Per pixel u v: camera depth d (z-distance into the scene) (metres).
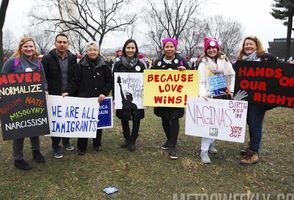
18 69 5.30
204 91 5.88
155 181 5.21
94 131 6.02
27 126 5.37
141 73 6.20
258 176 5.41
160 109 6.22
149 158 6.10
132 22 38.62
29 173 5.44
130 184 5.11
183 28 42.72
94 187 5.02
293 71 5.37
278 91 5.50
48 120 5.49
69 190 4.93
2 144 6.85
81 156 6.14
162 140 7.22
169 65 6.14
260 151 6.60
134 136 6.43
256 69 5.58
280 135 7.79
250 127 5.82
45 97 5.41
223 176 5.39
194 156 6.23
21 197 4.72
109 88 6.16
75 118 5.92
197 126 5.92
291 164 5.96
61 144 6.86
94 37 36.66
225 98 5.97
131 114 6.35
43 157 5.89
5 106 5.21
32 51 5.38
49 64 5.75
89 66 5.96
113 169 5.61
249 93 5.68
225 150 6.63
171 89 6.07
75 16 37.31
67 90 5.90
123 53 6.38
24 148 6.58
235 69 5.74
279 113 10.59
